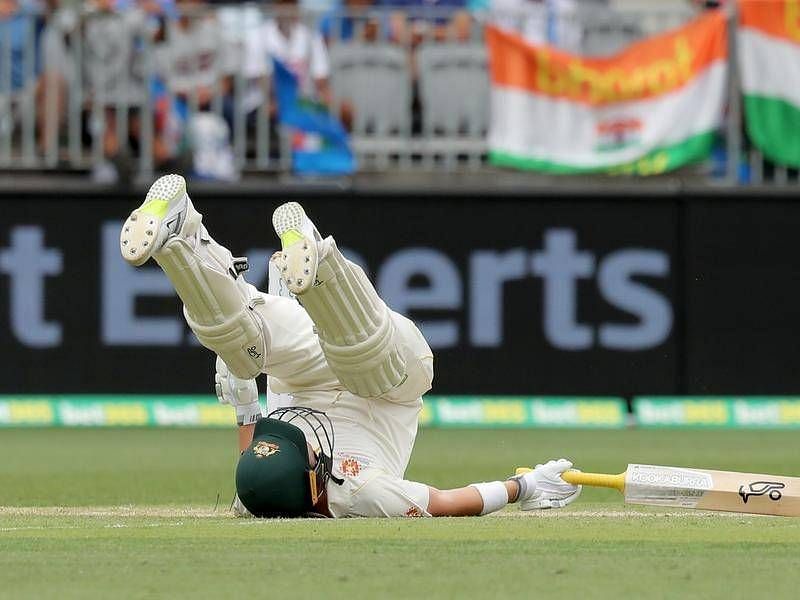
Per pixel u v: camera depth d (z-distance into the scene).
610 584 15.26
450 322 48.88
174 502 27.17
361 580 15.48
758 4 48.72
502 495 22.09
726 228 49.09
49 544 18.41
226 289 21.11
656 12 49.66
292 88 49.12
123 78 48.94
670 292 49.12
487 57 49.19
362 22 49.28
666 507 23.88
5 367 48.31
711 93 48.88
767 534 19.23
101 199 48.31
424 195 48.75
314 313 20.64
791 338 49.31
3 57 48.94
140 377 48.56
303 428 21.52
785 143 49.00
